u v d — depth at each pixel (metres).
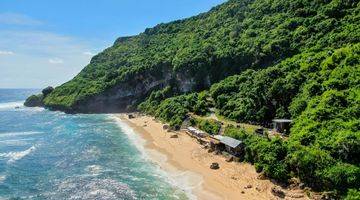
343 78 69.19
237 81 103.06
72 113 156.88
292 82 78.31
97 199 50.16
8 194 52.44
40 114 154.88
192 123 93.00
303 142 57.06
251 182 53.97
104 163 67.94
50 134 100.31
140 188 54.03
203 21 182.62
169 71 143.25
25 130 108.62
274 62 103.81
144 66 154.50
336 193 45.66
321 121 59.84
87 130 105.62
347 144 50.16
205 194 51.19
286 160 53.50
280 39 106.31
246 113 84.31
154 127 104.06
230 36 135.25
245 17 146.75
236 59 118.25
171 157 70.69
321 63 79.62
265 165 55.12
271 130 73.50
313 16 110.19
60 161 69.75
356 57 72.12
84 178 59.12
